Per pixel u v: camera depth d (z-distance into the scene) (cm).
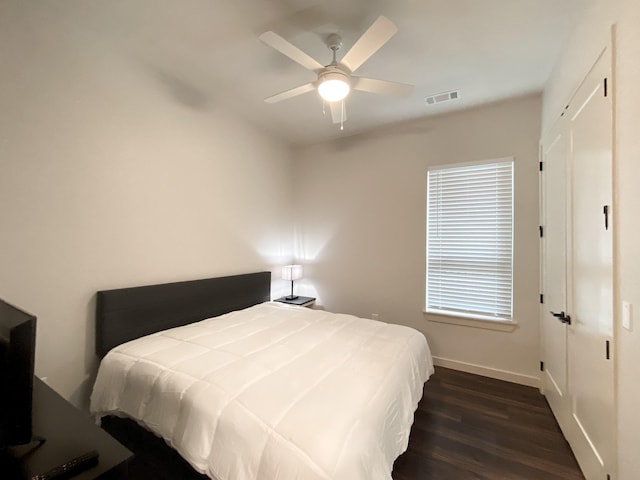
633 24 113
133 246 227
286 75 245
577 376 173
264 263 362
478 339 293
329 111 309
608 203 133
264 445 110
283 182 392
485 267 293
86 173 199
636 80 111
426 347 230
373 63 223
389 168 344
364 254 360
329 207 386
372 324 246
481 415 221
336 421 116
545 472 165
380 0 164
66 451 93
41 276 180
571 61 184
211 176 291
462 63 222
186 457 125
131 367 169
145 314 226
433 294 320
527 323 271
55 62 183
